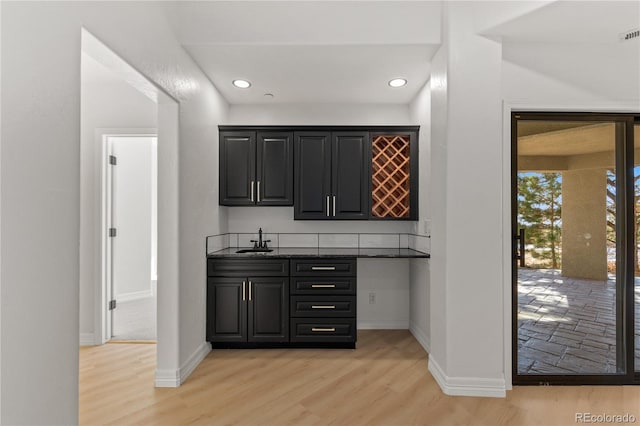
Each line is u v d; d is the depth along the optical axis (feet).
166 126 8.08
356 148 11.21
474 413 6.90
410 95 11.50
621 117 8.20
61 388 4.49
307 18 8.16
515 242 8.20
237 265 10.09
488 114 7.67
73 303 4.70
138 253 16.52
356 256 10.05
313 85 10.61
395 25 8.09
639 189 8.29
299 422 6.58
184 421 6.60
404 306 12.25
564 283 8.28
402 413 6.89
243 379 8.29
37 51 4.17
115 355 9.84
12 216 3.83
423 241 10.53
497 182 7.66
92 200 10.73
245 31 8.20
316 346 10.28
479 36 7.64
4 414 3.75
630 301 8.18
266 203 11.16
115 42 5.76
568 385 8.11
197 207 9.32
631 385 8.12
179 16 8.14
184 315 8.42
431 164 8.84
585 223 8.28
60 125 4.53
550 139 8.27
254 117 12.35
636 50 8.00
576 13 6.73
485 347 7.63
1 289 3.70
